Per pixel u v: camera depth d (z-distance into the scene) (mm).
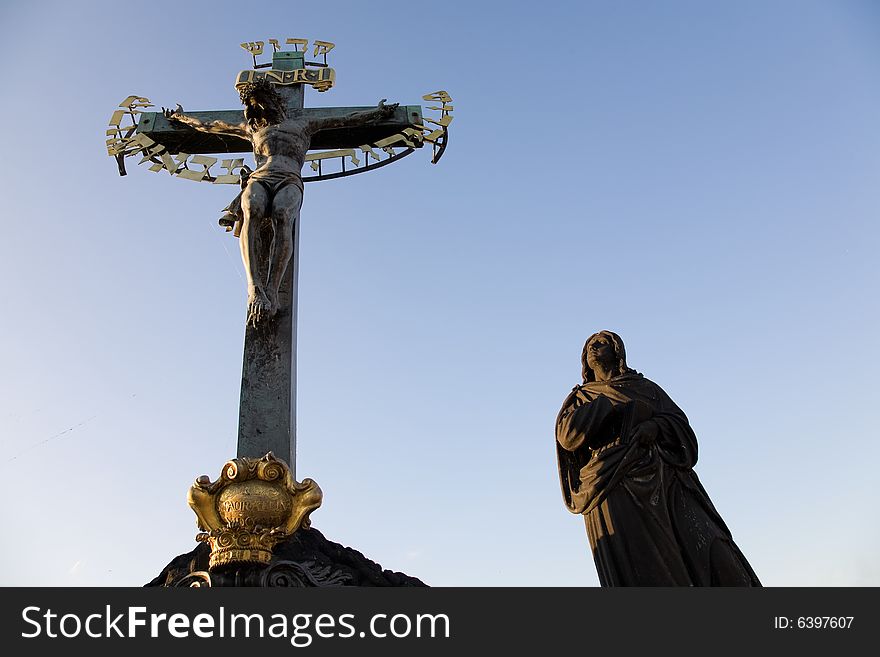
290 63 12391
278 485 8711
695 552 8719
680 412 9328
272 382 10039
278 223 10422
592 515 9016
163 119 11961
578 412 9273
